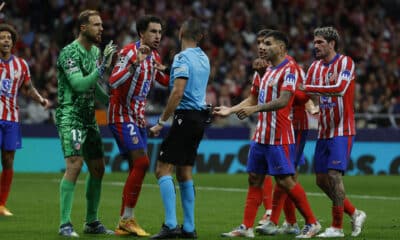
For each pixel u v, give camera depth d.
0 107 29.78
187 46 23.22
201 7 71.88
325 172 24.66
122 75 23.05
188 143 22.84
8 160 29.81
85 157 24.30
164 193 22.73
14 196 36.81
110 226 26.52
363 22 76.44
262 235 24.80
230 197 37.44
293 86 22.83
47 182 45.41
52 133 54.69
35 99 31.20
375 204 35.31
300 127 25.52
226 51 68.81
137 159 23.69
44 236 23.55
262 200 24.52
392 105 61.72
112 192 39.34
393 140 56.25
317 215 30.53
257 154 23.67
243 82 63.62
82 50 23.47
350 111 24.27
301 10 74.94
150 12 69.94
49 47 62.84
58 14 68.06
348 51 72.50
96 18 23.47
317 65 24.70
